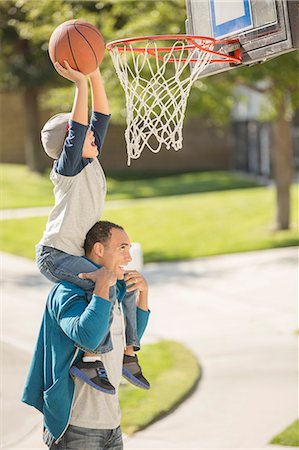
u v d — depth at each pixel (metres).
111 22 17.81
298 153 37.28
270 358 12.73
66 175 5.71
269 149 37.09
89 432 5.76
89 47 5.84
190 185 36.16
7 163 40.72
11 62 34.19
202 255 22.27
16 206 30.77
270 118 24.86
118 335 5.90
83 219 5.78
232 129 41.84
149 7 18.06
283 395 10.91
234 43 6.96
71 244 5.81
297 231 24.52
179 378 11.59
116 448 5.94
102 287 5.50
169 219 27.50
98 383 5.64
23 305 16.22
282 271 19.69
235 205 29.50
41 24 18.98
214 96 20.89
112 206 30.61
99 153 6.20
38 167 37.25
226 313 15.98
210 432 9.62
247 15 6.79
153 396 10.80
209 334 14.39
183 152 42.41
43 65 34.06
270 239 23.64
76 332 5.46
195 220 27.16
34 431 9.64
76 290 5.70
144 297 6.06
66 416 5.68
